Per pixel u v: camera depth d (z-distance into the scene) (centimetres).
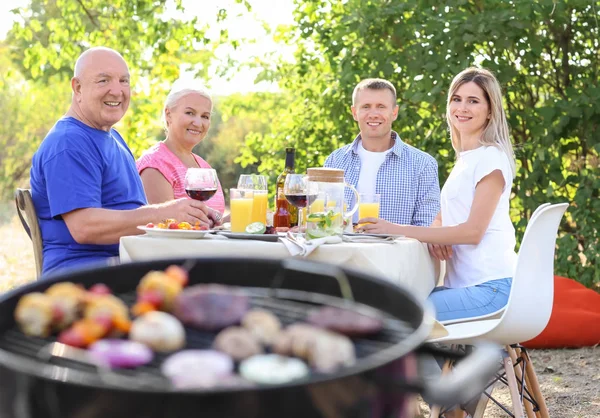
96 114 300
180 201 276
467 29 511
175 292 123
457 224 295
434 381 96
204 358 101
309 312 127
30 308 115
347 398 92
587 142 514
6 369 93
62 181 274
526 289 247
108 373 99
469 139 312
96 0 763
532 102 564
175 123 379
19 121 1530
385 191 379
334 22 622
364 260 225
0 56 1545
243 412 86
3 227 1136
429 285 288
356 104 391
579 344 432
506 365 248
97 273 133
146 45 770
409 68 530
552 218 249
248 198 266
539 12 506
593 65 551
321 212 246
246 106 816
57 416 90
